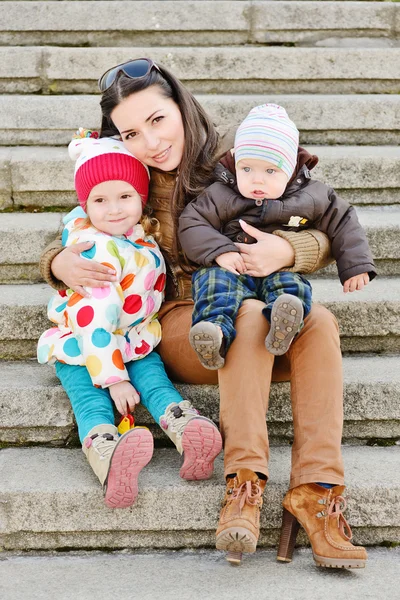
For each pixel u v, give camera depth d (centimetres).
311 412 214
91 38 432
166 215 258
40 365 273
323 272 311
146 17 430
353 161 337
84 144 245
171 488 219
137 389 240
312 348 218
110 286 233
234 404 211
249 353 213
